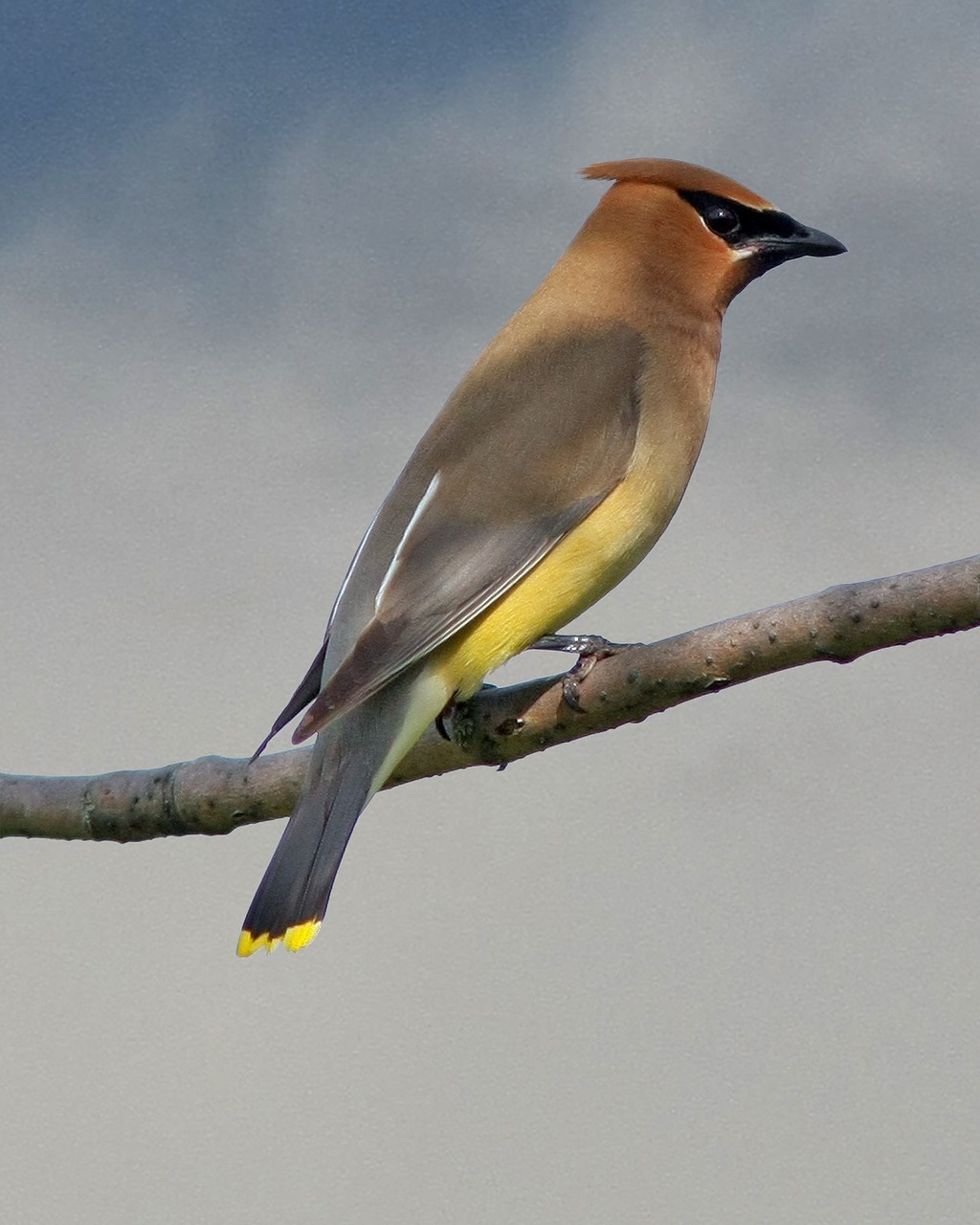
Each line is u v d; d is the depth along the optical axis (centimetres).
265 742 682
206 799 746
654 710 697
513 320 896
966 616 608
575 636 791
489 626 773
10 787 777
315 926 676
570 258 912
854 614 627
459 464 810
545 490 800
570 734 721
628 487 819
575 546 798
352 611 768
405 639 739
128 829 755
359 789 711
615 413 830
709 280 902
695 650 673
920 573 618
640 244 902
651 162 930
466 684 759
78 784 766
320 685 772
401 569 770
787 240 912
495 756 743
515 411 830
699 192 911
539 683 723
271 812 744
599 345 861
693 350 884
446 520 787
